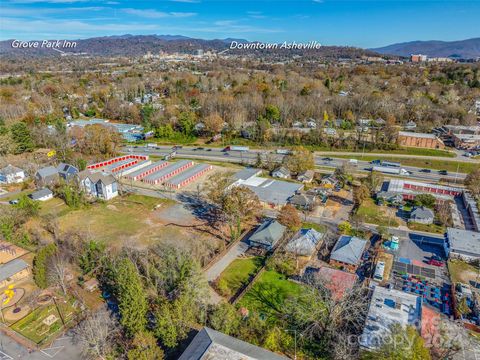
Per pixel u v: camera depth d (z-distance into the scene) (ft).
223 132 500.33
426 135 450.71
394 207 291.99
